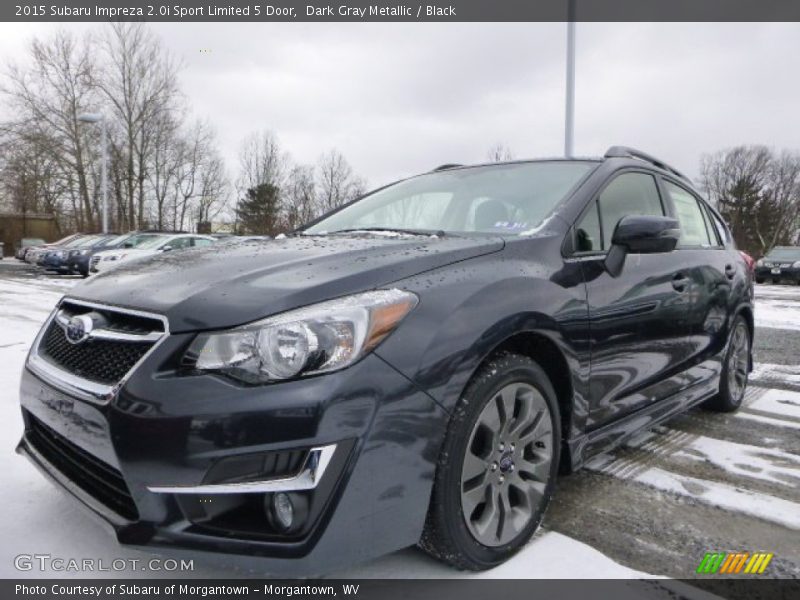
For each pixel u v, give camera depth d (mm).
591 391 2293
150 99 35750
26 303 9445
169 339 1638
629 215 2598
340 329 1578
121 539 1630
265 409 1503
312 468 1508
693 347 3123
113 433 1618
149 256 2484
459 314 1776
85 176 36406
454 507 1759
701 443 3260
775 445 3236
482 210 2654
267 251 2195
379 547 1613
